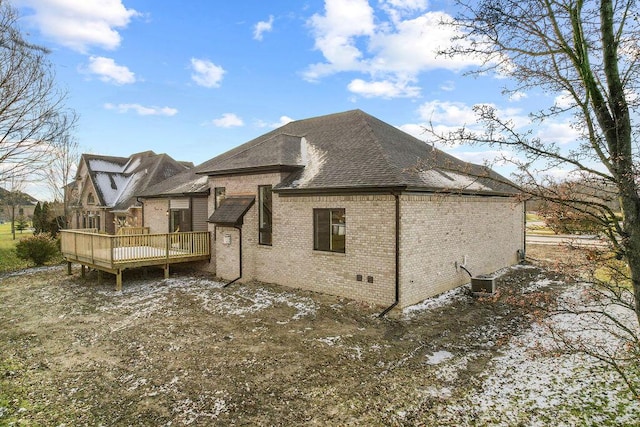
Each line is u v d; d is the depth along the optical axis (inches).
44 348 319.3
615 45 142.3
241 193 567.8
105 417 210.8
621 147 141.5
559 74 168.6
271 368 269.7
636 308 143.7
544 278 575.8
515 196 173.8
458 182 510.0
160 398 231.0
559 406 206.5
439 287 472.7
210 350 305.1
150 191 804.6
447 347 304.3
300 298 451.2
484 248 591.5
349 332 339.6
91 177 1096.2
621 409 198.5
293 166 514.0
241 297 465.7
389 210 408.2
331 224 464.1
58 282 604.1
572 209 158.9
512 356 283.4
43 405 225.0
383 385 242.1
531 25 161.6
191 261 640.4
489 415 202.2
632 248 140.3
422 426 195.2
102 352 307.3
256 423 202.7
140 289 529.7
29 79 590.2
